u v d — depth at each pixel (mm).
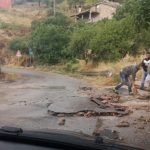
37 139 2266
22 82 21547
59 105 11102
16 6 95375
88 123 8906
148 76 17797
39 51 45594
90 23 48406
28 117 9711
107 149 2139
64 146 2223
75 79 24672
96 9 58906
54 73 33906
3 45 62750
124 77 14539
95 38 33312
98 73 27922
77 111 10156
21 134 2342
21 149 2199
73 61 38750
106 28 32969
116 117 9695
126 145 2301
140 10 18469
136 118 9508
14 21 79938
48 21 58938
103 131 7922
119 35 31781
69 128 8344
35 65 47531
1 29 72312
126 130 8102
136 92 14250
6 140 2314
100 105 11055
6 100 13188
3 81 22188
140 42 29938
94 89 17047
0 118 9570
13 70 38531
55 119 9453
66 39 44031
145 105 11578
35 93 15391
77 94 14938
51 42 44188
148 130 8094
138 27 19703
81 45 36312
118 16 40844
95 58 34094
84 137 2422
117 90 14891
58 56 44000
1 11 87875
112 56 31516
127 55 29656
